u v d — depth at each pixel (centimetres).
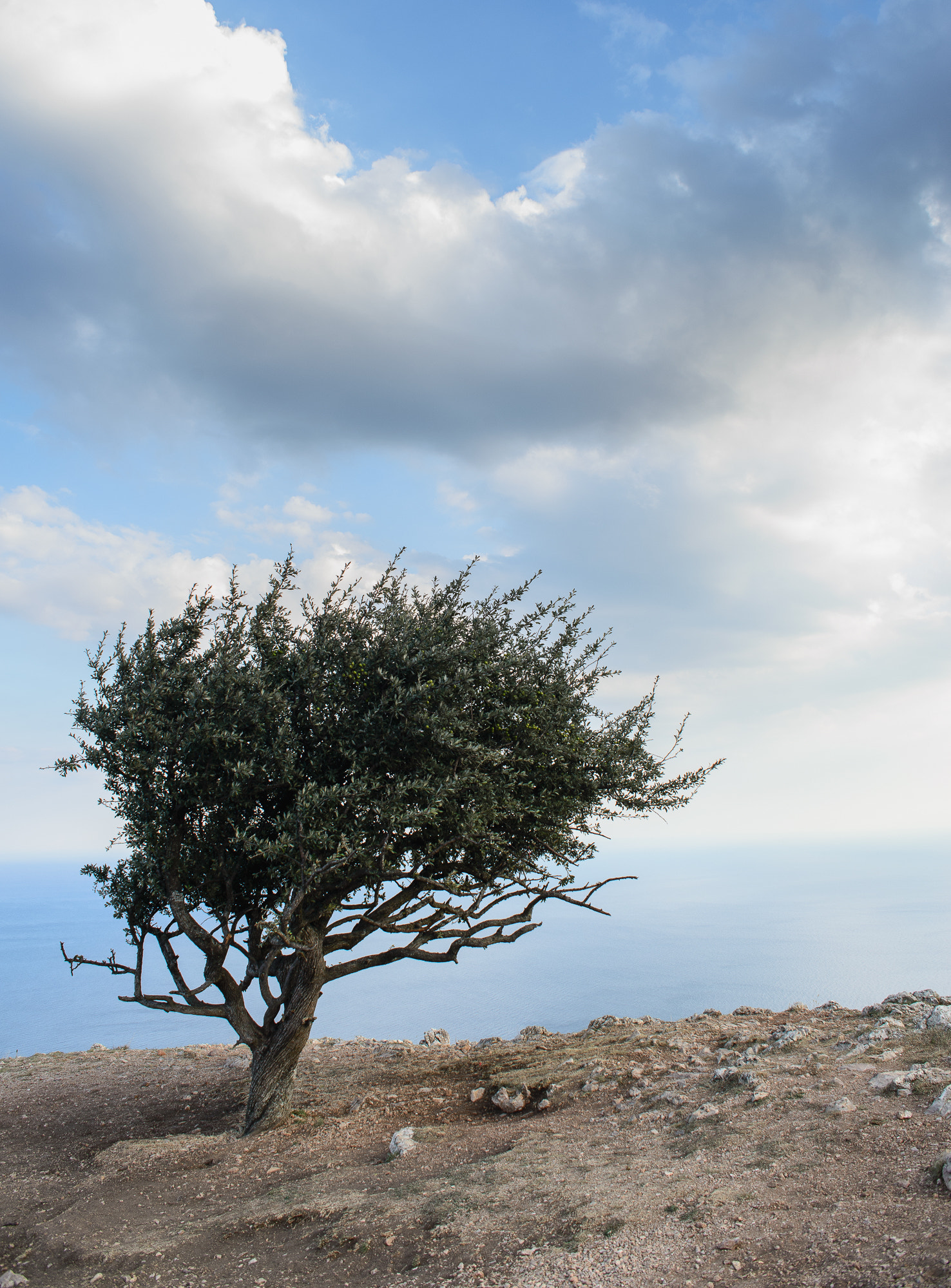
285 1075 1272
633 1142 897
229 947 1291
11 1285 802
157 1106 1530
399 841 1316
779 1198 660
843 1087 901
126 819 1241
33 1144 1343
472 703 1335
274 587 1377
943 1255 519
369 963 1349
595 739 1455
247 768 1136
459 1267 661
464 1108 1229
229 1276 744
